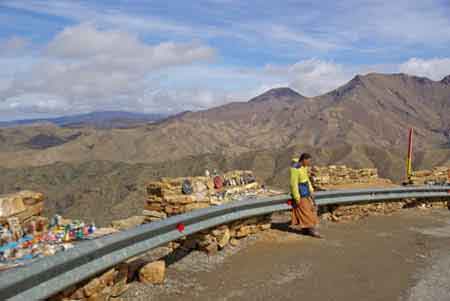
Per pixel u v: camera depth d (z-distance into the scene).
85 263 4.81
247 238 9.09
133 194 133.38
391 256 8.20
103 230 6.53
